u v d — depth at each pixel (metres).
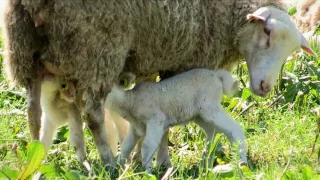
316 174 12.99
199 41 15.22
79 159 14.78
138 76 15.30
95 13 13.62
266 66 15.30
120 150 15.55
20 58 14.02
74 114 14.85
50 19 13.61
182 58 15.20
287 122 17.05
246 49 15.55
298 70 19.56
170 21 14.51
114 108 14.47
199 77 14.79
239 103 17.48
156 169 14.37
